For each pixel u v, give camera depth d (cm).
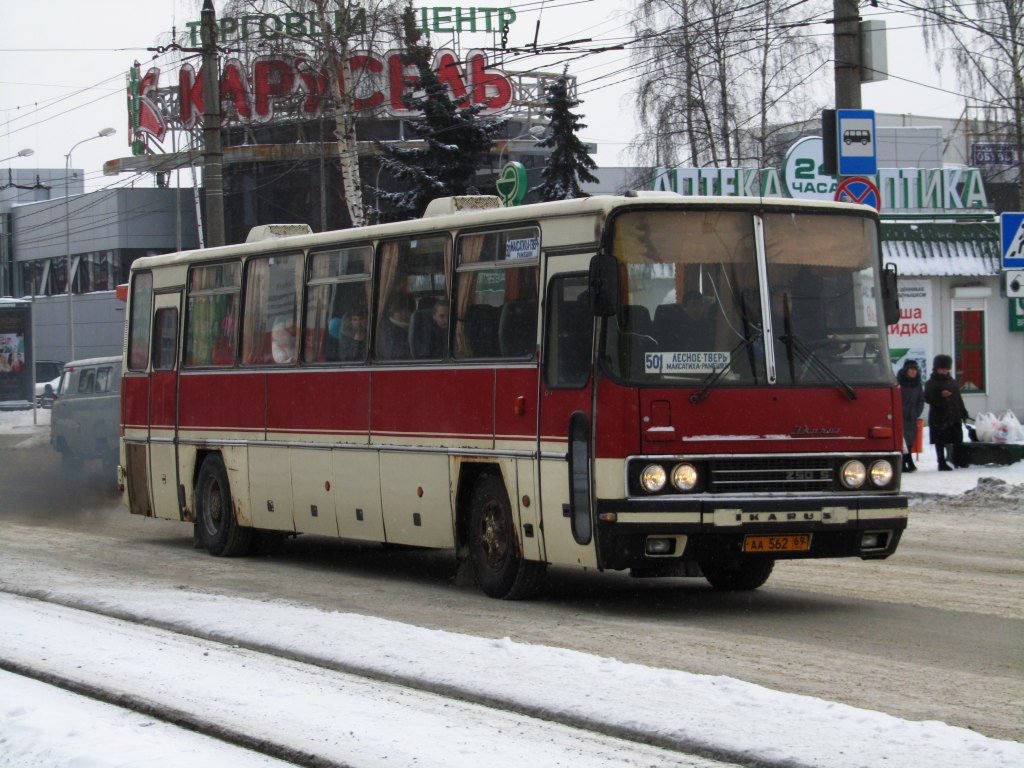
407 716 872
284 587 1546
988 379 3547
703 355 1266
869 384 1311
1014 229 2162
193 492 1962
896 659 1048
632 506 1232
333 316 1677
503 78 6016
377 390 1582
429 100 4569
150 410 2059
